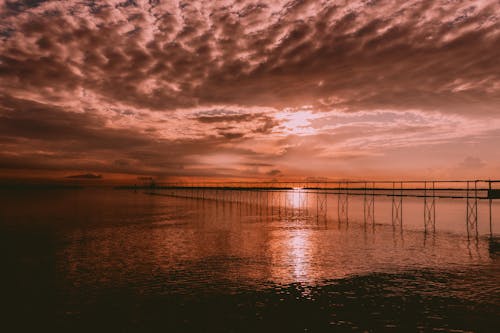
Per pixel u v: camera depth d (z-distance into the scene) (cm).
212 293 1388
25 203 6794
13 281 1542
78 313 1201
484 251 2175
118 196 10250
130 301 1303
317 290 1420
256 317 1169
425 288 1445
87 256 2022
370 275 1633
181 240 2562
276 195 12206
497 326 1098
